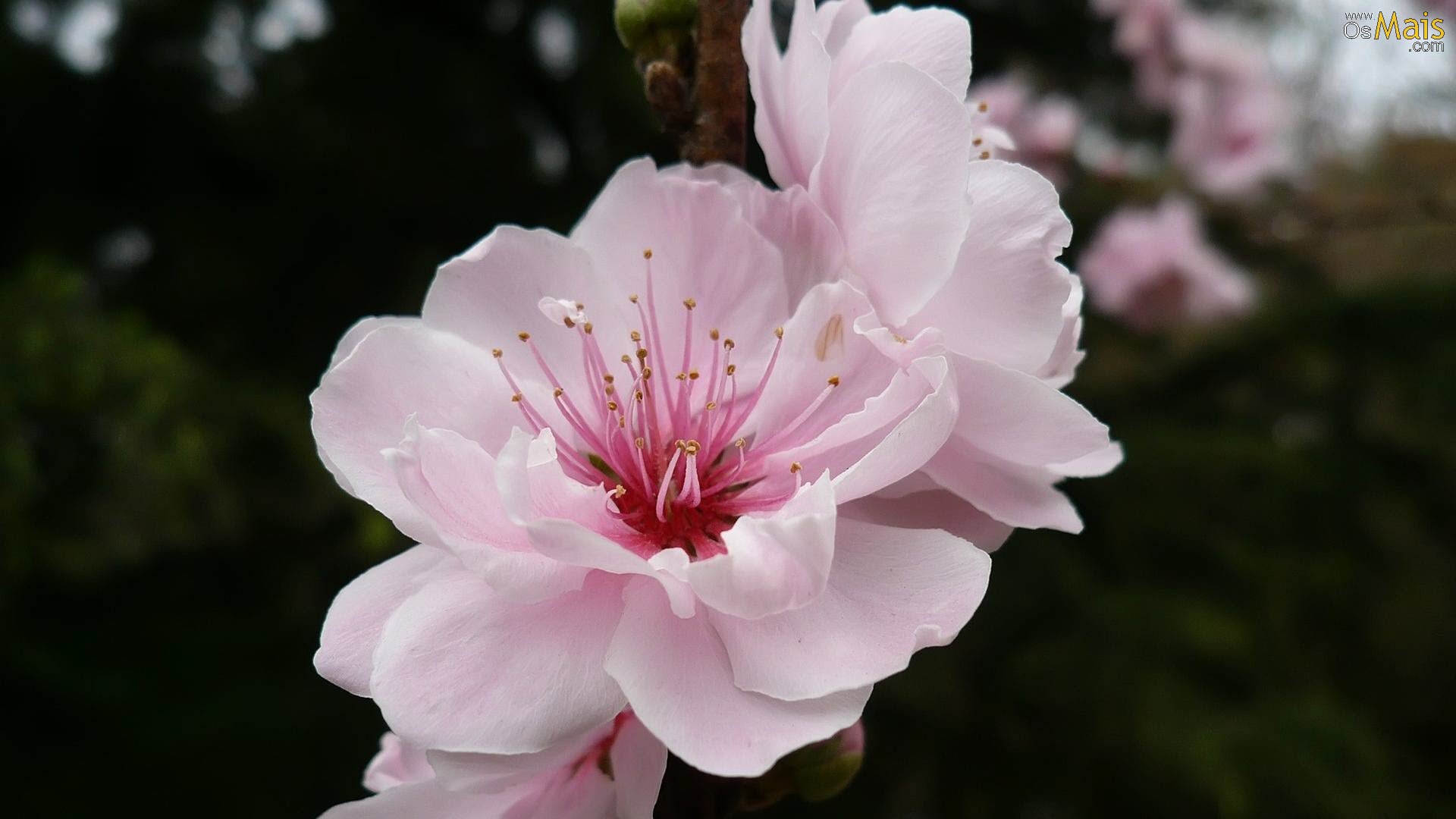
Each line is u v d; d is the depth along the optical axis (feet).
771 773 0.65
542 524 0.58
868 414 0.61
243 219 2.32
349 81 2.31
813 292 0.62
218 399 1.77
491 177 2.43
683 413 0.64
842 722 0.59
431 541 0.60
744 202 0.64
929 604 0.60
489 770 0.59
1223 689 1.77
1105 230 1.79
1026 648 1.81
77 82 2.14
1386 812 1.63
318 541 1.98
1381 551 1.96
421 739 0.59
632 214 0.64
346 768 1.83
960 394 0.61
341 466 0.61
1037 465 0.62
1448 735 1.92
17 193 2.19
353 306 2.40
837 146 0.62
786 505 0.60
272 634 1.97
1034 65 2.50
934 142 0.60
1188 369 2.22
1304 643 1.90
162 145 2.23
